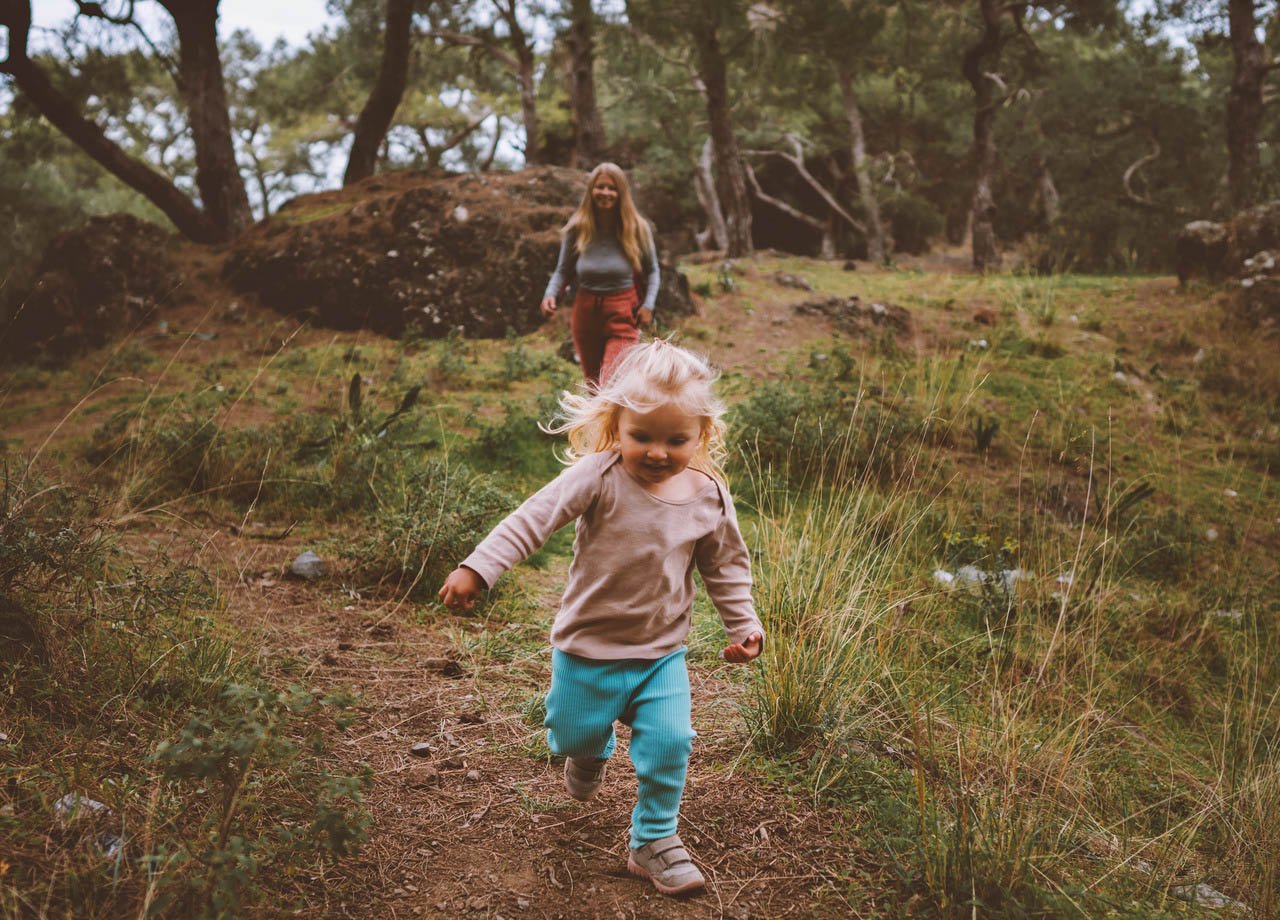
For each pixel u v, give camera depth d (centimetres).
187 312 1271
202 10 1684
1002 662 457
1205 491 811
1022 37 2267
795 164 3291
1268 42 2572
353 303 1201
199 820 254
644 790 263
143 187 1620
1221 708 490
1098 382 1026
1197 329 1183
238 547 527
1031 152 3198
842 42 1883
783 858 281
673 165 3008
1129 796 377
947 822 292
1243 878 319
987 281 1570
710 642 441
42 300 1237
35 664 309
